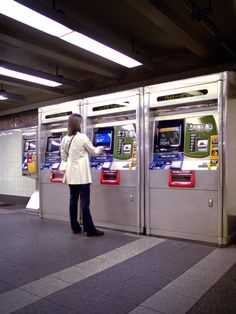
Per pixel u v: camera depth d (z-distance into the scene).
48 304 2.17
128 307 2.11
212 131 3.68
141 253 3.29
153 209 4.04
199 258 3.11
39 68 5.90
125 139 4.49
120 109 4.39
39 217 5.49
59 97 7.00
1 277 2.67
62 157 4.31
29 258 3.16
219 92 3.50
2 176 8.01
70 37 3.56
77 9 3.70
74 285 2.48
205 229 3.61
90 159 4.77
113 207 4.43
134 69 5.71
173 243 3.67
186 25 3.85
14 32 3.88
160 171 3.97
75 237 4.02
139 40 4.66
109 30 4.30
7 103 8.00
